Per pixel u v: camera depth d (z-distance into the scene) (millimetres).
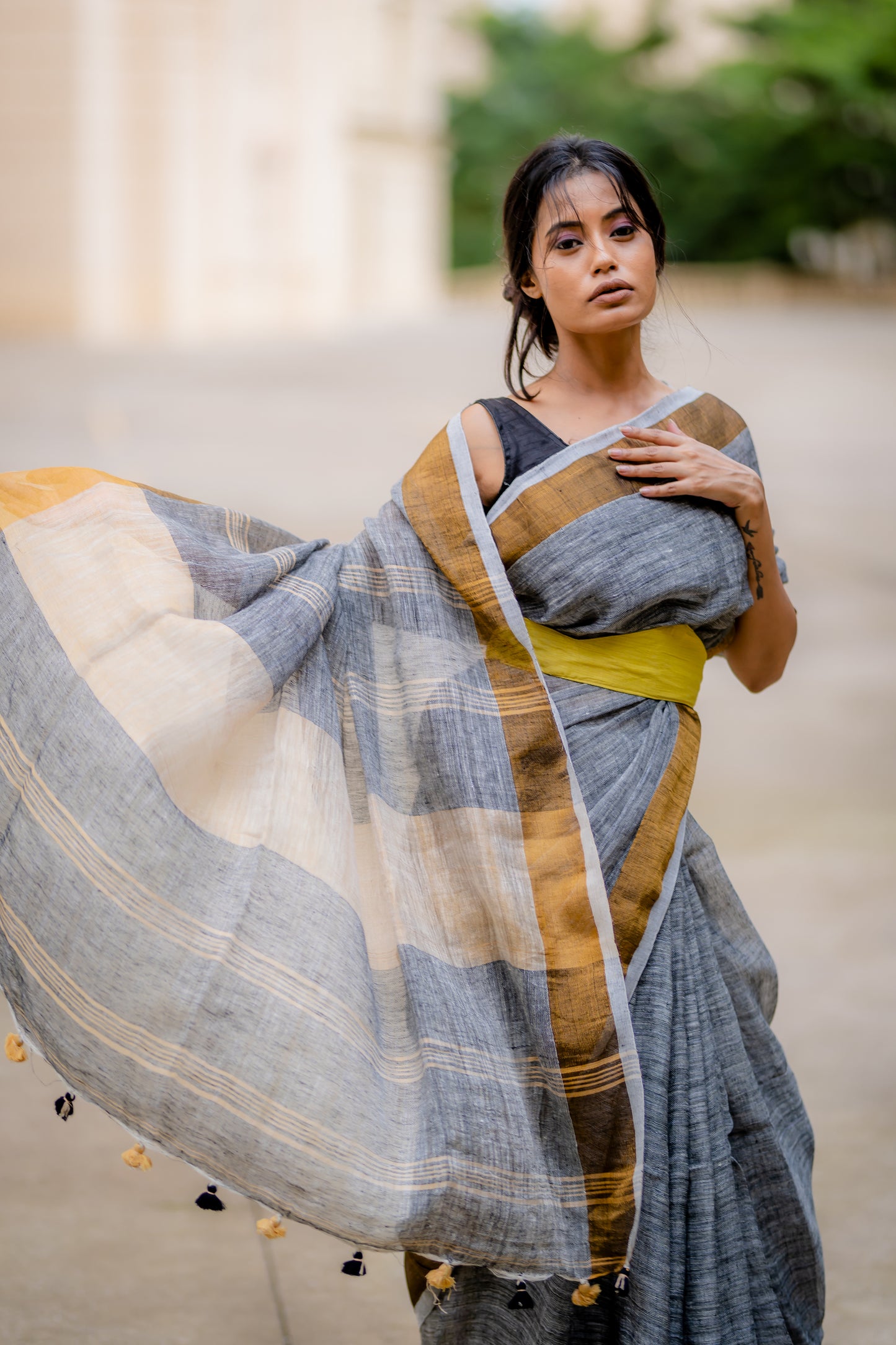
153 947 1816
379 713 2035
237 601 1972
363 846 1979
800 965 3740
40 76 26531
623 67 51969
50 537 1966
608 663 2023
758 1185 2049
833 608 7793
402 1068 1870
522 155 2098
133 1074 1804
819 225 45281
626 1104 1868
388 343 25578
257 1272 2623
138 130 27125
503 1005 1938
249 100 28875
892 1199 2773
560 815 1949
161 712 1859
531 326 2182
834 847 4539
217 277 28844
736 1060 2031
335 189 31219
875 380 18891
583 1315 1976
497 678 2002
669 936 1985
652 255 2039
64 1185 2869
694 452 2006
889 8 41750
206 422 14891
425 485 2035
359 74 32906
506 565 2014
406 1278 2346
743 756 5516
